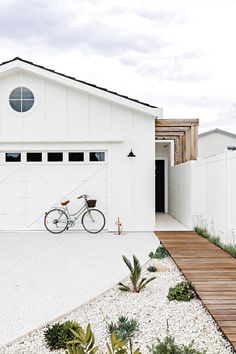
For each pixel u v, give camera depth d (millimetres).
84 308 4965
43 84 11750
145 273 6703
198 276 6109
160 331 4168
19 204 11930
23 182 11914
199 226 11703
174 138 15820
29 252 8633
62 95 11766
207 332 4117
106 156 11914
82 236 10961
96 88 11445
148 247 9211
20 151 11906
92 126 11773
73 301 5164
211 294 5121
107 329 4184
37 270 6941
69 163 11898
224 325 4070
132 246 9359
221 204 9359
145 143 11805
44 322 4406
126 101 11484
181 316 4594
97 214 11812
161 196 18859
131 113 11773
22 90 11797
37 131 11773
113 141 11750
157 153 18688
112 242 9945
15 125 11773
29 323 4395
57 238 10625
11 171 11906
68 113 11773
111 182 11820
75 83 11414
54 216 11852
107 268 7051
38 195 11906
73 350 2957
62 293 5535
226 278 5977
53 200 11906
